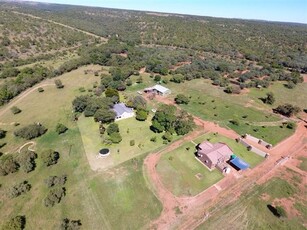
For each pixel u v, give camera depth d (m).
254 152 67.50
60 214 47.06
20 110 89.00
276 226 45.84
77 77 122.12
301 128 82.25
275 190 54.12
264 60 164.38
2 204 49.31
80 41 193.50
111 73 122.06
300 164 63.38
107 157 62.81
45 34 181.38
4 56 141.12
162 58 152.25
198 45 197.00
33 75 116.44
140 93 107.00
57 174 57.22
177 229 45.00
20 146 68.06
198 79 126.50
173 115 76.25
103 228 44.75
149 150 66.19
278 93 111.69
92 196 51.06
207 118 86.50
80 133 73.62
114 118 79.50
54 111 87.81
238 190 53.84
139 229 44.91
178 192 52.66
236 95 107.50
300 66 150.50
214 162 59.19
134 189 52.88
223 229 45.06
